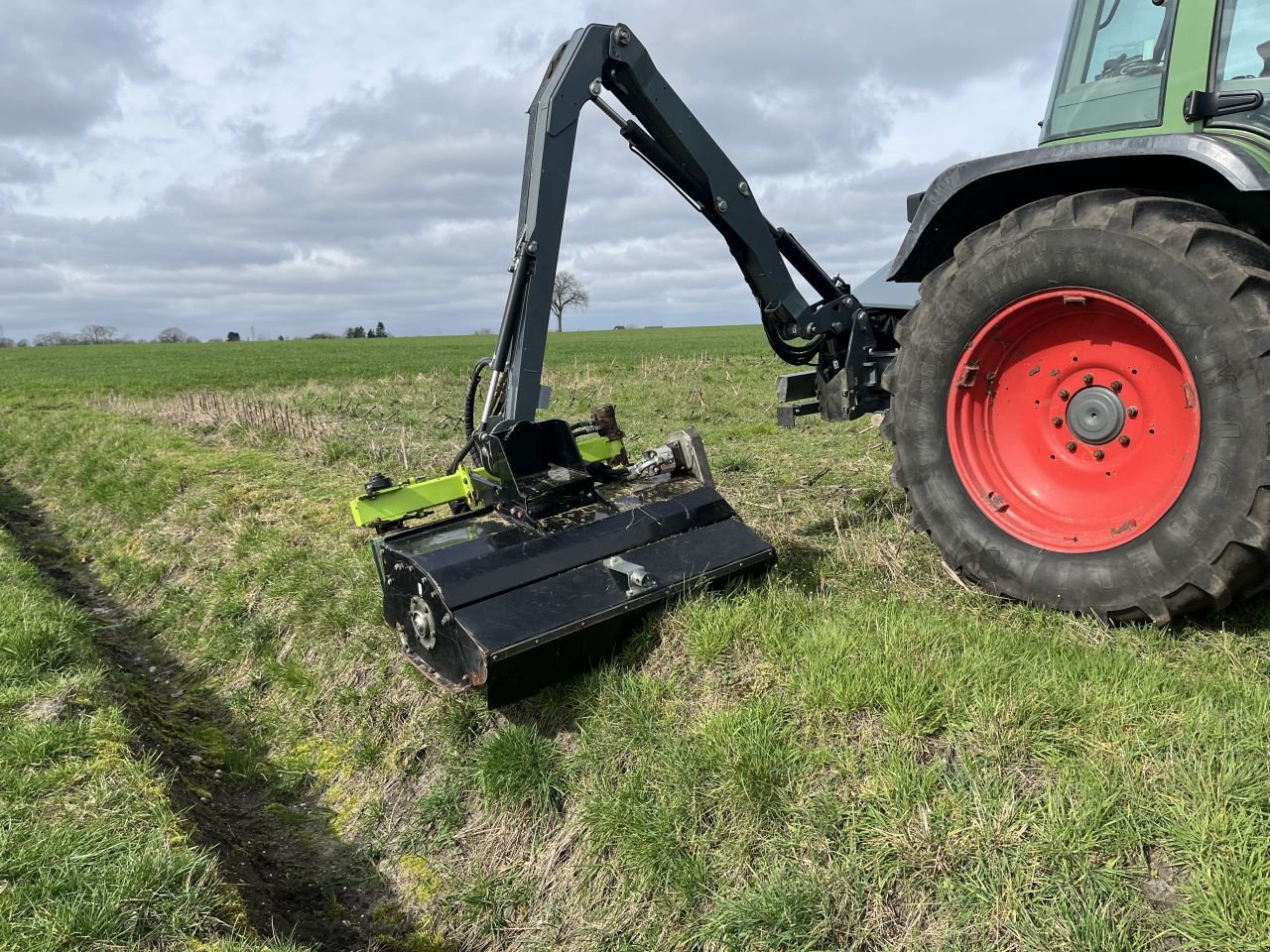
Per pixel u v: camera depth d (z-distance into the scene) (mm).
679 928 2656
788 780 2732
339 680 4645
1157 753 2416
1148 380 3141
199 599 6000
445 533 3729
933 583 3777
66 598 6391
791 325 4430
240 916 2752
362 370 28734
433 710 4074
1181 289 2826
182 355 47188
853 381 4477
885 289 4859
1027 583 3309
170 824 3045
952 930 2232
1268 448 2676
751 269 4402
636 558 3680
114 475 8906
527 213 3949
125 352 54500
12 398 20219
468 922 3156
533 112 3932
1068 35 3617
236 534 6496
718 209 4191
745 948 2439
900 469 3729
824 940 2355
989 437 3584
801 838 2582
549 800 3279
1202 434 2828
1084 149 3086
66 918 2510
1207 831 2156
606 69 4016
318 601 5246
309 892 3461
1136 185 3332
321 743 4391
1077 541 3230
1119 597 3049
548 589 3422
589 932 2840
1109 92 3428
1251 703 2586
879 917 2346
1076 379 3354
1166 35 3236
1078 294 3139
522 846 3295
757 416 9469
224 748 4465
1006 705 2666
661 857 2777
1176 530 2881
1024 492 3486
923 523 3686
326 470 7734
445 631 3326
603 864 2975
